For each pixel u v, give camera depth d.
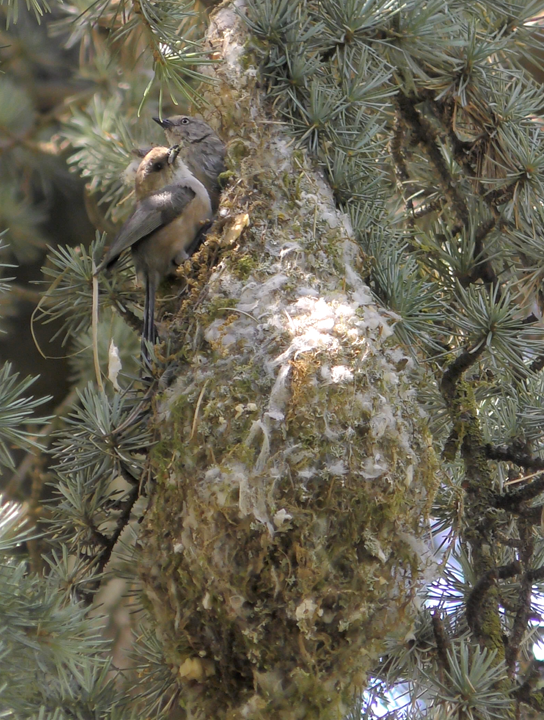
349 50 7.07
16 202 11.65
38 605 5.51
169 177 7.81
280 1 7.09
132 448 6.41
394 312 6.75
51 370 12.24
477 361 7.45
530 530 7.11
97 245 7.43
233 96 7.41
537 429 7.26
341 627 5.61
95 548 6.65
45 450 5.81
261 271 6.78
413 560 5.93
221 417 6.04
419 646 6.93
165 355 6.67
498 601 7.03
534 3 7.84
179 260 7.54
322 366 6.15
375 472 5.91
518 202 7.32
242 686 5.77
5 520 5.80
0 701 5.43
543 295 7.45
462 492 6.58
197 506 5.80
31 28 12.19
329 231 6.98
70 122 10.05
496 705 6.02
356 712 6.26
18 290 10.35
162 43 6.26
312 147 7.16
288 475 5.80
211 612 5.74
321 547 5.67
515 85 7.97
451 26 7.18
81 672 6.03
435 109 7.90
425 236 7.63
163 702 6.44
